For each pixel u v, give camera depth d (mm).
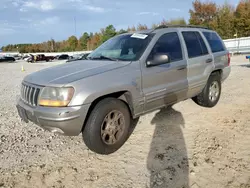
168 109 5137
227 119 4402
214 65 5004
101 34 76438
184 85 4250
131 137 3762
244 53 29109
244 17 44906
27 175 2791
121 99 3475
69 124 2824
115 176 2727
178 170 2783
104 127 3150
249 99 5770
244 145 3336
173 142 3523
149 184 2555
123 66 3393
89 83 2945
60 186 2570
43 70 3641
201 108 5164
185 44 4445
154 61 3541
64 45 100125
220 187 2455
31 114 3041
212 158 3016
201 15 56469
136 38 4039
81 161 3092
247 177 2604
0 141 3746
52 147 3527
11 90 8898
